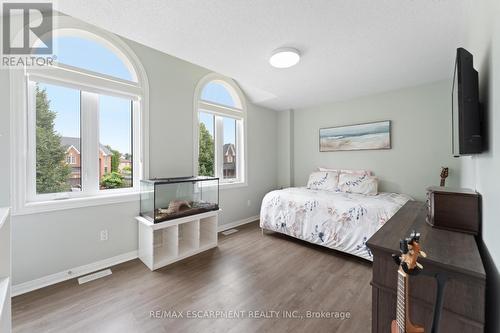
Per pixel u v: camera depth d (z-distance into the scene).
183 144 2.99
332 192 3.28
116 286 1.96
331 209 2.66
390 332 1.06
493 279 0.90
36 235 1.91
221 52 2.04
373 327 1.11
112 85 2.33
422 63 2.36
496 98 0.89
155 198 2.41
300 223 2.90
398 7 1.45
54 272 2.00
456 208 1.30
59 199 2.09
